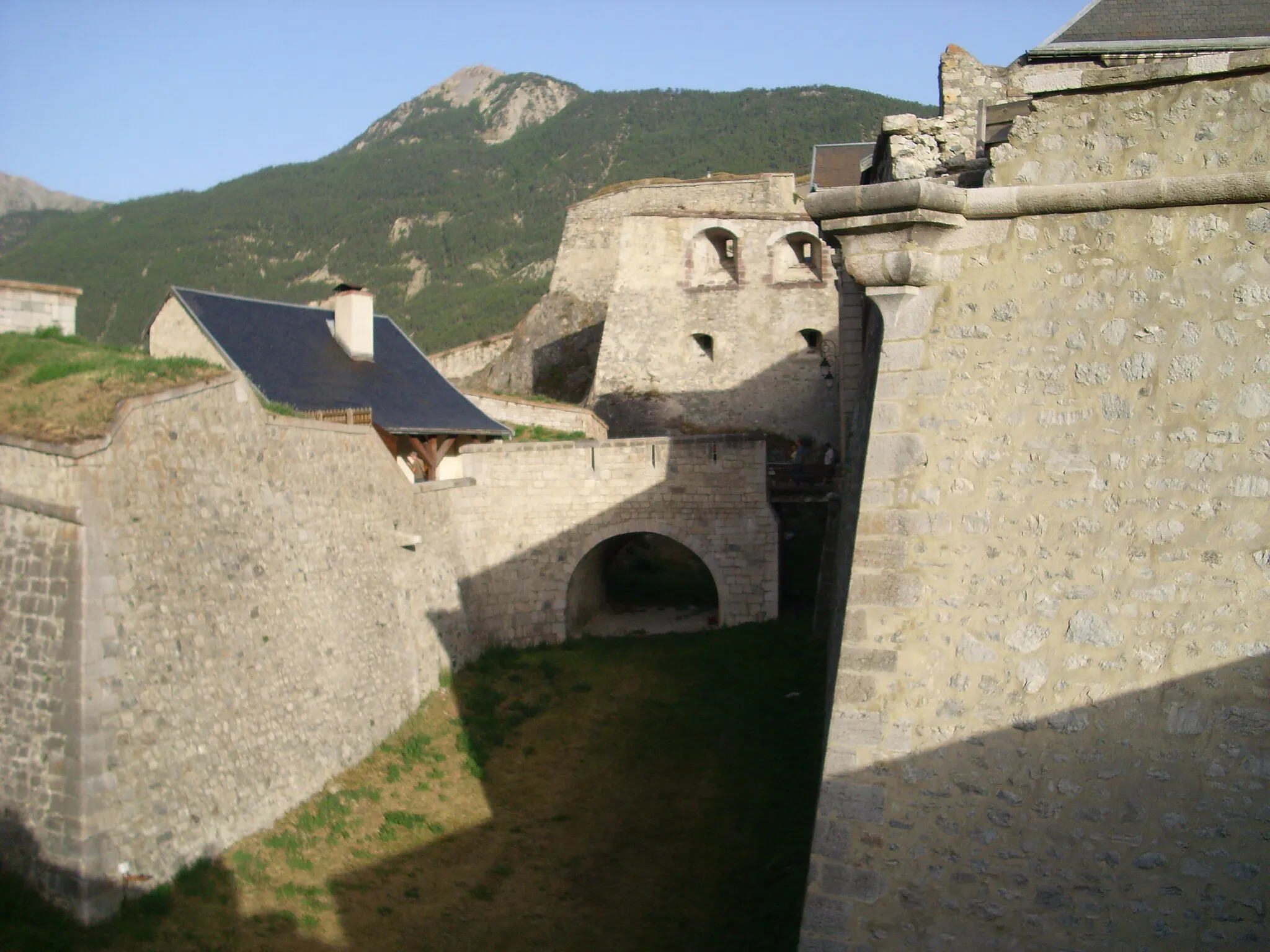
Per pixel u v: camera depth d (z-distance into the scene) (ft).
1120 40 35.24
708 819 41.16
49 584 30.42
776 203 107.24
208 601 35.63
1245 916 18.22
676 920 34.01
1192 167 19.60
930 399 20.97
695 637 64.69
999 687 19.92
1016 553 20.11
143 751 31.17
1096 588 19.53
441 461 70.18
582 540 66.08
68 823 29.07
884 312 21.53
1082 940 18.98
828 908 20.25
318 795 40.29
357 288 69.00
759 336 93.20
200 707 34.14
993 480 20.40
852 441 48.03
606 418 94.07
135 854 30.32
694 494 66.39
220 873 32.91
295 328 68.39
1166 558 19.17
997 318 20.68
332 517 45.85
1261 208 19.21
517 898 36.06
